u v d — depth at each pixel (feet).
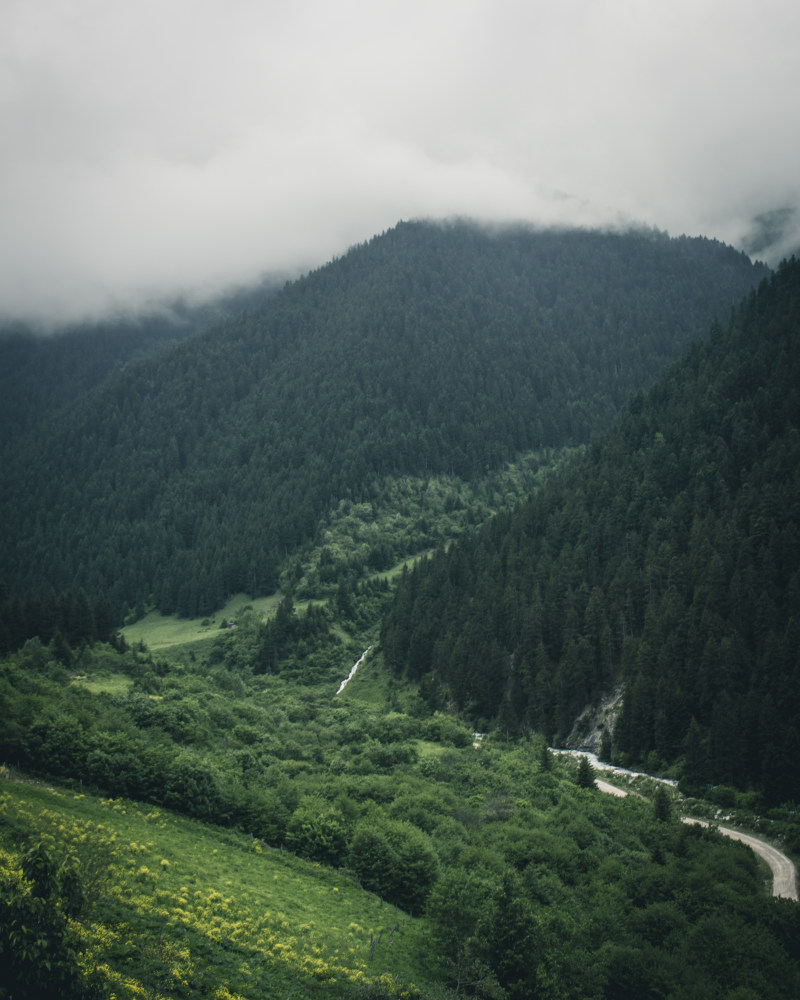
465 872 246.88
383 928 234.58
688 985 196.85
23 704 319.47
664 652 449.48
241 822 287.28
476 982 202.08
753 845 312.91
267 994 179.11
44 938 143.64
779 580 452.35
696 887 248.93
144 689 448.65
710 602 453.58
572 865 274.36
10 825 219.41
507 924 213.66
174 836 259.39
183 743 367.66
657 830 315.78
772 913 228.63
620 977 205.05
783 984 199.62
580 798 357.41
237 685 602.85
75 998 145.59
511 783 378.53
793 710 366.02
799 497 483.51
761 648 414.41
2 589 573.33
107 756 282.77
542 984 202.49
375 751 420.77
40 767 279.08
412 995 191.52
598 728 469.16
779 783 343.46
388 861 264.31
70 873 163.53
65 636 529.04
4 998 138.31
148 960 173.37
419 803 326.03
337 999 185.88
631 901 249.14
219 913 213.66
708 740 386.52
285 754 409.90
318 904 240.32
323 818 284.41
